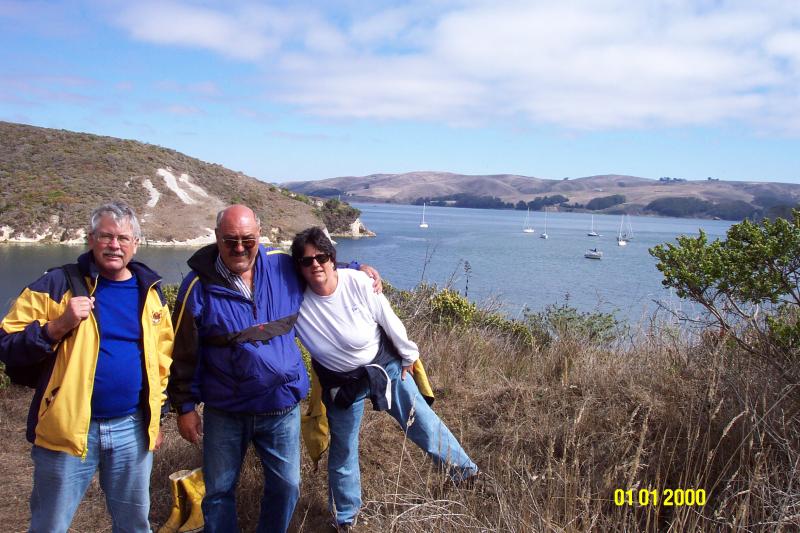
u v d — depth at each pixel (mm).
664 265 4594
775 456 3332
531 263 54344
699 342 4820
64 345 2697
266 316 3168
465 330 7574
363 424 4754
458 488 3639
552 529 2998
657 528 3143
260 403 3109
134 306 2859
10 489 4176
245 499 3977
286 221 78812
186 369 3084
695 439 3307
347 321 3451
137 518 2928
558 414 4527
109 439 2777
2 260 41875
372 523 3613
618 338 6469
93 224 2752
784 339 4051
